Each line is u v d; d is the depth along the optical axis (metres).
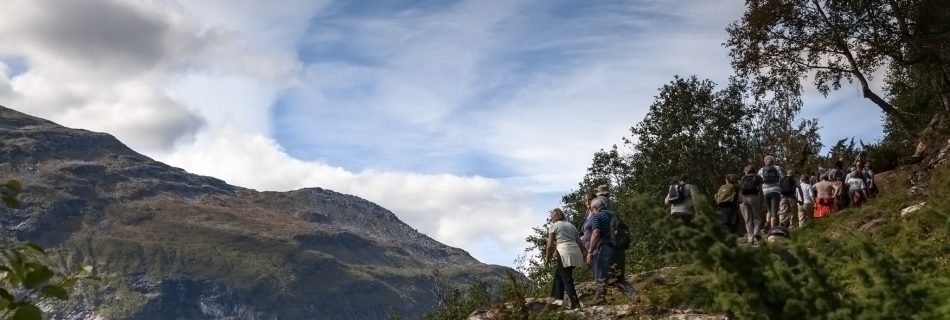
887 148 33.59
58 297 3.20
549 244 14.95
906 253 7.37
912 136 34.50
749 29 37.00
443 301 36.22
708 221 4.53
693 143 39.00
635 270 21.69
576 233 15.04
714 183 38.97
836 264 5.99
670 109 39.81
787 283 4.58
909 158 29.47
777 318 4.41
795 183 23.28
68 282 3.25
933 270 7.05
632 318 13.18
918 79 40.88
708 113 39.09
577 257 14.72
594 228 15.09
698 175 39.12
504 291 15.88
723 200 20.30
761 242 4.70
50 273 3.20
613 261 14.87
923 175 26.73
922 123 38.75
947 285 6.08
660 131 39.56
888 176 29.44
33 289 3.16
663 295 13.36
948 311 4.97
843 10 35.38
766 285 4.43
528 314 14.71
